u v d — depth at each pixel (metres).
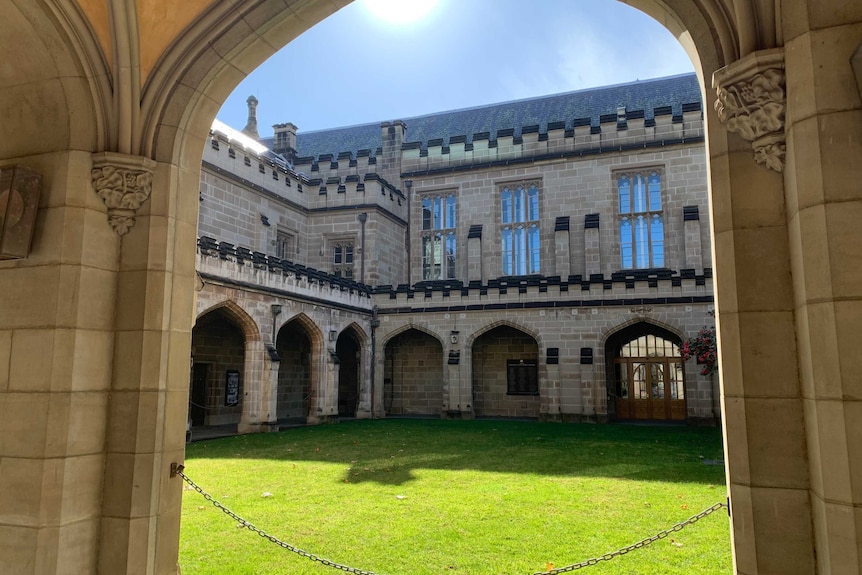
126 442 4.92
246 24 5.19
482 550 6.88
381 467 12.60
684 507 8.84
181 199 5.39
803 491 3.45
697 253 27.59
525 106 37.81
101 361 4.98
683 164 28.75
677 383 25.75
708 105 4.00
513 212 31.66
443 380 27.23
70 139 4.98
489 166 31.86
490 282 28.59
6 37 4.90
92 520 4.82
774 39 3.60
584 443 16.92
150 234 5.14
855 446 2.97
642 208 29.53
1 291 4.95
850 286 3.07
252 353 20.06
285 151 34.88
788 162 3.52
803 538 3.42
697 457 14.05
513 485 10.59
